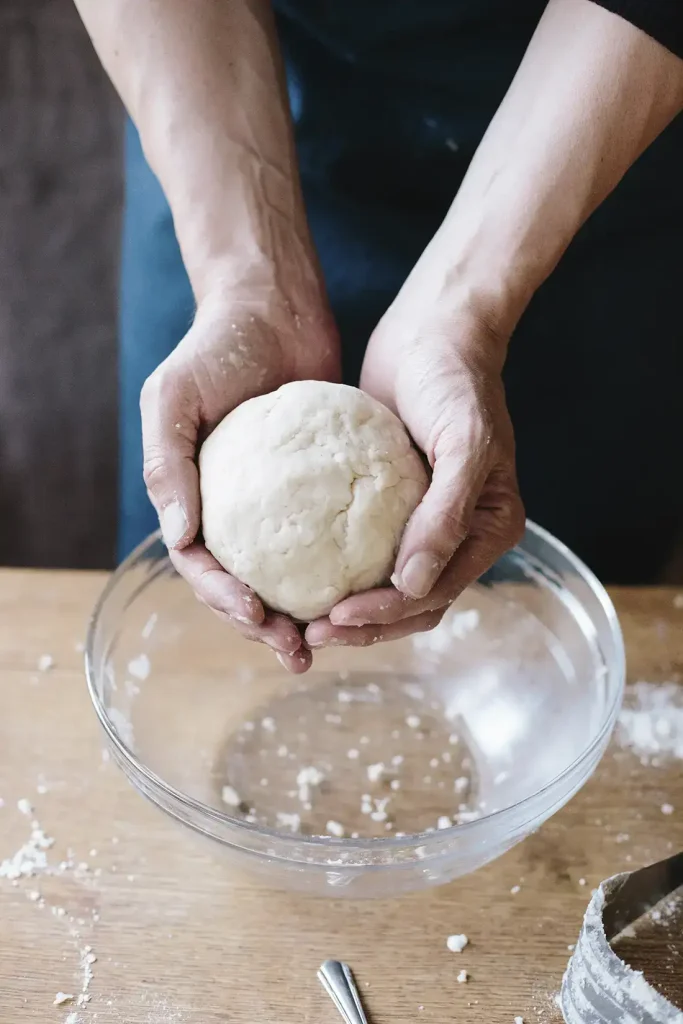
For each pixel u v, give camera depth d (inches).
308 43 46.2
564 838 36.4
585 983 28.8
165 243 50.4
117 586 39.2
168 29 40.4
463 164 47.8
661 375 54.1
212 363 37.8
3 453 91.8
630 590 48.0
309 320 41.7
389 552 33.8
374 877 30.2
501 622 44.2
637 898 32.1
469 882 34.9
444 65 45.1
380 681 42.1
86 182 98.2
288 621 32.9
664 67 35.3
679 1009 29.0
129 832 36.2
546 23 38.0
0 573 48.1
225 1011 30.7
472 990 31.5
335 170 48.7
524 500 58.3
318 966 32.0
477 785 37.7
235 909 33.7
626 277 50.6
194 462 36.5
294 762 38.3
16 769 38.4
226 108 41.0
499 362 37.4
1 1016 30.3
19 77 98.2
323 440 34.4
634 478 58.0
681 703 41.6
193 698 40.8
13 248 97.3
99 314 96.0
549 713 39.9
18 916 33.2
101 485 90.9
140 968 31.8
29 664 42.9
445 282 37.9
